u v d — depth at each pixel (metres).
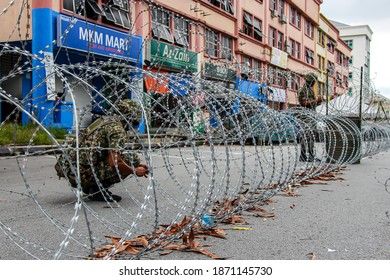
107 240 3.73
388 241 3.86
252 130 4.98
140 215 3.04
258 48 31.06
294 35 38.41
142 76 4.06
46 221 4.42
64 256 3.32
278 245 3.72
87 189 5.39
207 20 23.81
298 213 4.97
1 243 3.62
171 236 3.61
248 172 8.64
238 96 4.47
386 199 5.93
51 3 15.05
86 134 5.14
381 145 13.28
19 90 16.47
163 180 7.43
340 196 6.13
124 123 5.07
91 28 15.73
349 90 12.50
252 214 4.85
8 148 11.17
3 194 5.95
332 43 50.47
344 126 10.50
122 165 5.08
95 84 14.45
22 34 15.29
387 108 16.39
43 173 8.33
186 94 3.84
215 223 4.27
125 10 16.19
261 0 31.59
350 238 3.95
